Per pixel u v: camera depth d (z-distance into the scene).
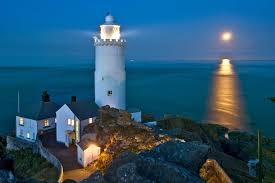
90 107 45.88
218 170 18.72
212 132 53.91
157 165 16.17
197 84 194.75
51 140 45.31
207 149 19.48
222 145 51.94
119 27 49.16
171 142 20.09
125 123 41.38
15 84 178.12
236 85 187.12
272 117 94.69
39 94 135.25
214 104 119.56
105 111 44.00
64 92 139.62
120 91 48.62
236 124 85.38
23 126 49.19
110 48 47.25
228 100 129.50
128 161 16.38
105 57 47.47
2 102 114.12
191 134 42.25
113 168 16.14
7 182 16.64
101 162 34.94
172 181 15.60
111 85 47.91
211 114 100.00
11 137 49.75
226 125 83.81
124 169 15.47
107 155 35.47
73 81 196.12
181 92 155.38
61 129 44.12
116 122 41.62
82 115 43.25
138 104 119.44
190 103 122.12
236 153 49.34
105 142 38.62
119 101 48.69
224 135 62.22
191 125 51.59
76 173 33.09
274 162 45.00
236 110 106.94
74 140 42.84
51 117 49.38
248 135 63.78
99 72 48.12
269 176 32.69
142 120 51.22
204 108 111.12
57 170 34.50
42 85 171.62
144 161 16.38
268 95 141.75
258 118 93.38
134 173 15.30
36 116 47.88
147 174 15.89
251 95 143.00
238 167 33.16
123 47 48.38
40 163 38.53
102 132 40.25
